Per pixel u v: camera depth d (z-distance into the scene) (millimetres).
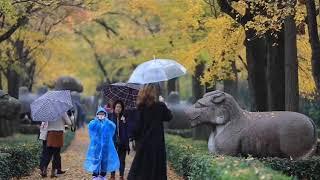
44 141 38562
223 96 32500
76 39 96438
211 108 32250
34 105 37344
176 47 54156
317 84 31078
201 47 47312
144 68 31734
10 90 69438
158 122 28141
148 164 27797
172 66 32125
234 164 21391
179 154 39344
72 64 93062
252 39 38469
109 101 39938
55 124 38406
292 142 30984
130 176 27938
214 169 21844
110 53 102938
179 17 51094
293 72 35156
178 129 80312
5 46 56469
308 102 71938
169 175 39906
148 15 69938
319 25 39969
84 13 55250
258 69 41656
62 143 38688
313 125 31531
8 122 67938
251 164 22000
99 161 34188
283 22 36312
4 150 35688
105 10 56000
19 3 44406
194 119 32438
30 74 83250
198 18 46062
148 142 27906
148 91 28250
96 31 95375
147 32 77062
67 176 39375
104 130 34375
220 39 43188
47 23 59344
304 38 44156
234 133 31938
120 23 77812
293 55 35062
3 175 32281
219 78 47344
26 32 56938
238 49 44844
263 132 31469
